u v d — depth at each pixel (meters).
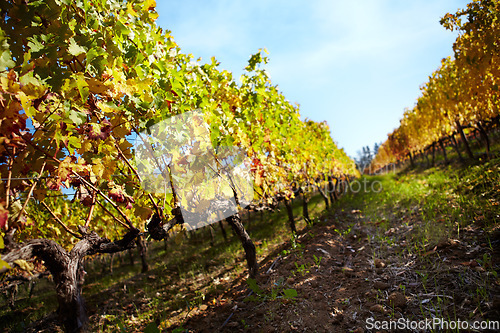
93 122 1.67
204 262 6.09
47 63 1.40
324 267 3.52
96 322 4.12
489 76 4.12
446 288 2.44
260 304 3.01
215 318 3.04
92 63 1.56
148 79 1.84
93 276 8.49
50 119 1.37
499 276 2.35
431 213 4.25
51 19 1.42
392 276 2.91
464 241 3.09
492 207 3.51
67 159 1.49
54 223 3.27
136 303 4.60
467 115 7.01
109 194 1.90
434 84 8.55
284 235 6.58
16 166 1.39
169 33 2.74
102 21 1.71
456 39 4.25
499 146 7.84
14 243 1.37
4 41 1.13
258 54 4.48
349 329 2.28
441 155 15.23
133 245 2.22
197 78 3.15
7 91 1.13
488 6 3.59
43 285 7.65
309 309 2.66
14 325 4.76
